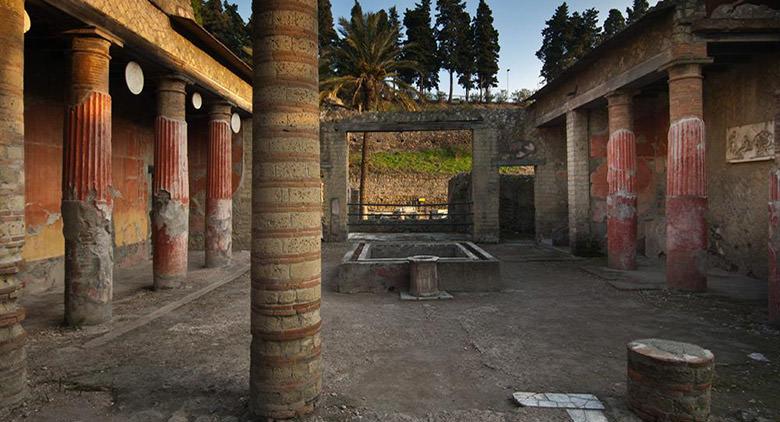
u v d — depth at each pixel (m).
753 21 8.21
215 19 30.70
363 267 8.73
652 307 7.50
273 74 3.86
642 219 13.26
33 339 5.77
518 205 19.47
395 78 24.12
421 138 35.88
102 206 6.39
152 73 8.46
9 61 4.19
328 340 5.82
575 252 13.50
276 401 3.75
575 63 11.99
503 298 8.19
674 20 8.38
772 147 9.20
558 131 16.31
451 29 48.94
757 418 3.79
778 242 6.37
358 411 3.93
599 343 5.74
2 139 4.09
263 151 3.88
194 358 5.16
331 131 17.17
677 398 3.64
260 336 3.81
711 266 11.16
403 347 5.56
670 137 8.72
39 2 5.51
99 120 6.36
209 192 10.99
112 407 4.04
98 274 6.37
